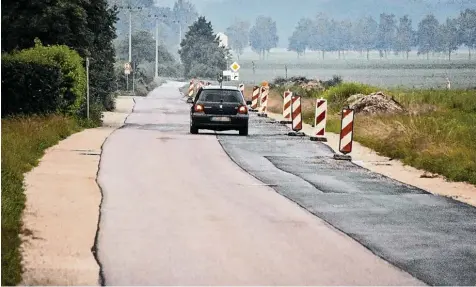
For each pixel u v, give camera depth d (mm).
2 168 32812
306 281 19172
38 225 24859
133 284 18734
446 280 19578
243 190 33500
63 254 21375
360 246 23125
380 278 19609
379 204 30672
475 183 37000
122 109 100625
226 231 24875
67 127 55750
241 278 19359
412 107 76375
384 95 78688
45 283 18578
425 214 28703
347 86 94438
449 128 53594
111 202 29609
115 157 43969
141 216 27047
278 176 38312
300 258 21516
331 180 37312
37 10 70250
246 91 136625
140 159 43562
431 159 42750
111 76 94625
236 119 61344
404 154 46594
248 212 28281
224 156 46438
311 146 53406
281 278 19422
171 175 37656
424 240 24172
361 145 54375
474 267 20906
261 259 21312
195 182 35562
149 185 34250
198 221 26406
